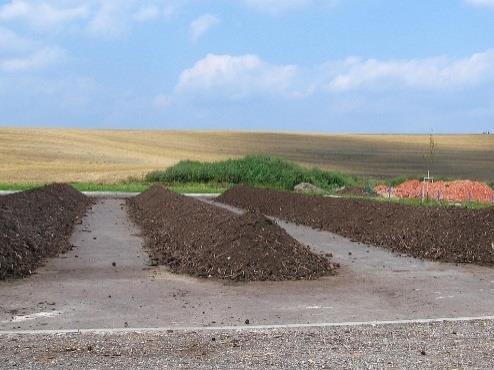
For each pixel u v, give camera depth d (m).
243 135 98.56
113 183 42.69
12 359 6.83
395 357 6.87
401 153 84.25
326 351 7.10
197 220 16.73
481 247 14.38
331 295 10.62
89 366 6.58
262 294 10.70
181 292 10.84
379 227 17.89
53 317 9.08
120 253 14.96
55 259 14.01
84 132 87.31
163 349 7.21
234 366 6.55
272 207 25.81
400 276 12.31
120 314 9.27
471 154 84.75
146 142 80.50
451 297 10.45
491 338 7.70
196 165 45.81
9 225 15.02
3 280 11.68
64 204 25.72
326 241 17.22
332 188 42.59
